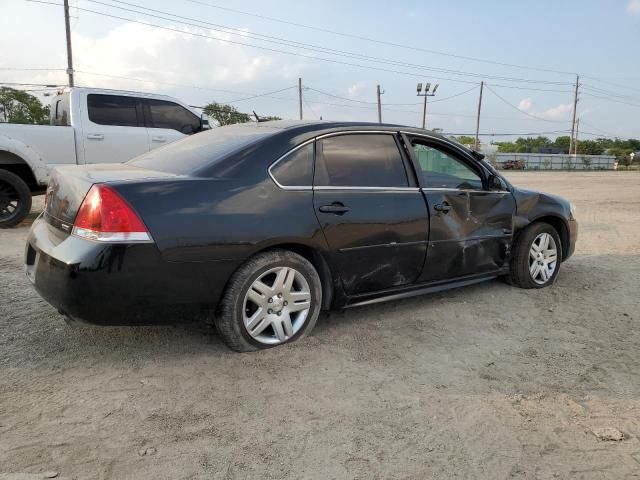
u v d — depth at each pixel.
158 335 3.63
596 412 2.88
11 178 7.66
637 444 2.60
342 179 3.74
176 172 3.41
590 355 3.65
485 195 4.57
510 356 3.58
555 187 22.23
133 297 2.95
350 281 3.77
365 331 3.90
